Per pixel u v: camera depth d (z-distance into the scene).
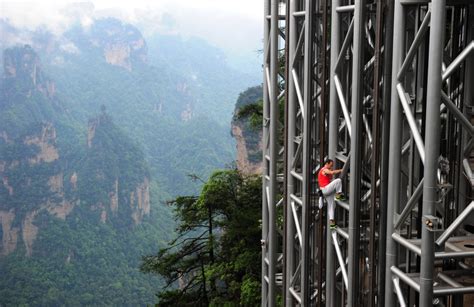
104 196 195.88
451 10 9.72
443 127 9.29
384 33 8.85
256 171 95.81
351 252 9.66
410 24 9.89
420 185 7.67
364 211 10.14
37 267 166.38
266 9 15.03
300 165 14.02
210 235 30.72
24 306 150.00
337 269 11.13
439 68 6.80
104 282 168.75
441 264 9.00
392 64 8.30
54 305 154.25
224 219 32.66
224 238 30.67
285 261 13.77
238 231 28.09
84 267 173.00
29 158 192.50
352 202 9.55
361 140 9.41
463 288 7.52
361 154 9.45
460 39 8.84
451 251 7.64
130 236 194.62
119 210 197.75
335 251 10.77
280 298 21.16
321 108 11.00
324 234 11.57
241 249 28.14
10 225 176.75
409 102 7.82
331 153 10.52
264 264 16.08
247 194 30.55
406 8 7.87
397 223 8.18
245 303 25.27
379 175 9.00
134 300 164.50
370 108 10.12
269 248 14.96
